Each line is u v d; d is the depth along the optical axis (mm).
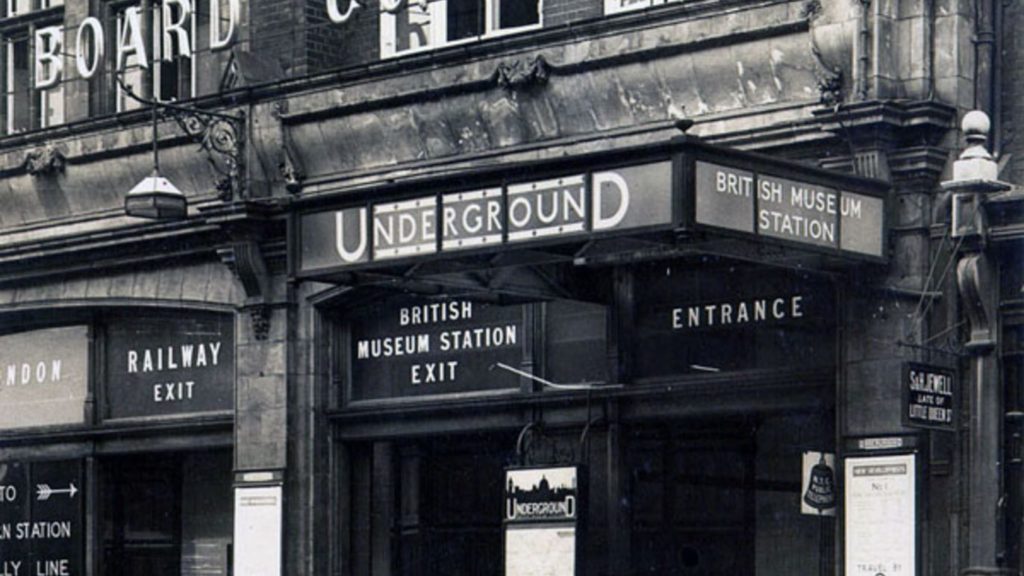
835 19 16500
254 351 21297
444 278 17422
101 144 22812
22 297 23922
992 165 15117
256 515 21062
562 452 19109
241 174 21266
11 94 24500
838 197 15766
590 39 18344
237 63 21344
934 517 15992
